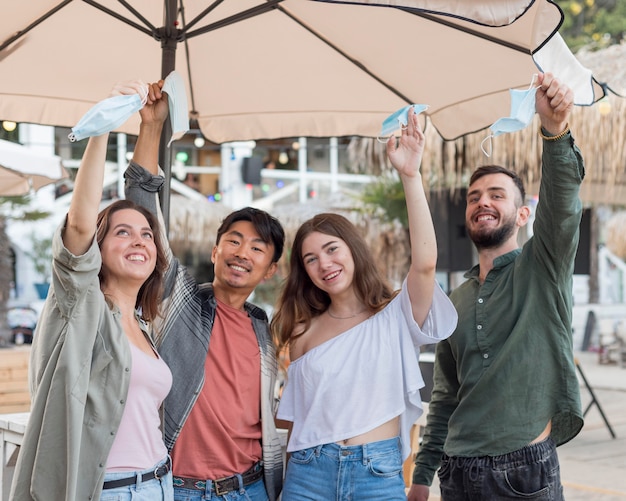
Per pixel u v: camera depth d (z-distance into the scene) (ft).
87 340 6.86
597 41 66.18
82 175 6.81
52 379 6.75
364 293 8.59
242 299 8.94
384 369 8.15
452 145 23.80
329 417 8.05
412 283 8.25
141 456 7.16
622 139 21.66
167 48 9.48
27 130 42.63
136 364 7.22
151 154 8.77
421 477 9.59
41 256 45.91
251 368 8.52
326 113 12.23
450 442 8.63
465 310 8.89
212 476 8.07
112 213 7.68
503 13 6.28
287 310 8.92
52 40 10.42
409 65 10.59
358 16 9.73
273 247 8.97
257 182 39.32
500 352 8.35
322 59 11.02
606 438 22.44
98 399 6.91
